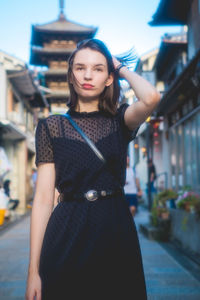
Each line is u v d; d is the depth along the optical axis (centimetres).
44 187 165
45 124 166
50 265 153
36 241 160
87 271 150
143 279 157
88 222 155
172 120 1242
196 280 454
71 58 175
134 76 165
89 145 160
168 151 1294
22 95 1909
